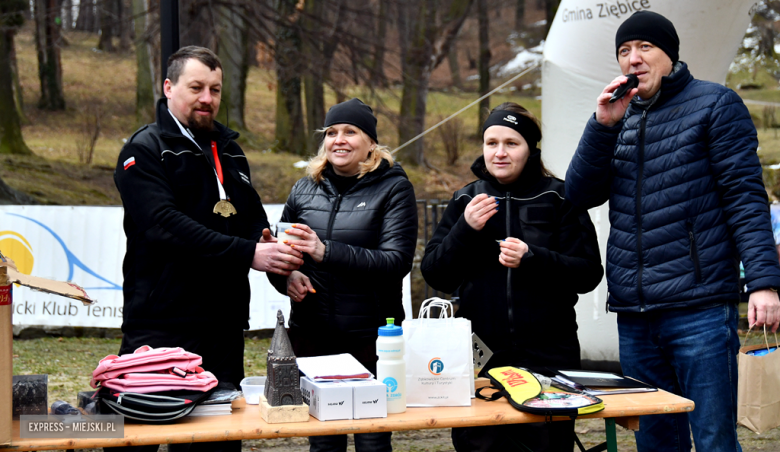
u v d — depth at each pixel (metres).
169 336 2.69
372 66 17.64
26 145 16.67
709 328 2.65
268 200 15.74
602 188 2.85
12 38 17.36
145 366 2.22
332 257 2.74
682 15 4.96
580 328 5.77
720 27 4.98
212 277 2.76
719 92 2.69
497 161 2.90
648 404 2.27
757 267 2.51
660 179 2.75
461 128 23.50
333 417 2.13
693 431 2.75
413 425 2.12
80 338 7.83
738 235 2.59
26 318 7.65
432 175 19.42
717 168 2.65
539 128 2.97
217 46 15.89
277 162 17.77
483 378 2.68
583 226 2.93
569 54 5.52
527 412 2.18
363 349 2.93
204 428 2.05
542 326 2.85
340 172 3.09
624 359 2.94
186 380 2.19
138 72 17.77
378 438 2.87
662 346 2.80
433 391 2.30
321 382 2.21
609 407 2.24
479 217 2.79
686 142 2.70
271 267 2.68
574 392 2.37
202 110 2.81
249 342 7.80
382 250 2.92
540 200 2.94
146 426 2.09
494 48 30.42
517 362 2.85
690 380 2.72
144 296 2.70
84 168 15.88
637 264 2.79
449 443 4.71
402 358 2.26
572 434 2.64
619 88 2.65
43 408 2.24
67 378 5.84
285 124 19.12
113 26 21.27
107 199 14.40
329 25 15.73
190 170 2.77
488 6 26.64
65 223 7.63
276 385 2.12
